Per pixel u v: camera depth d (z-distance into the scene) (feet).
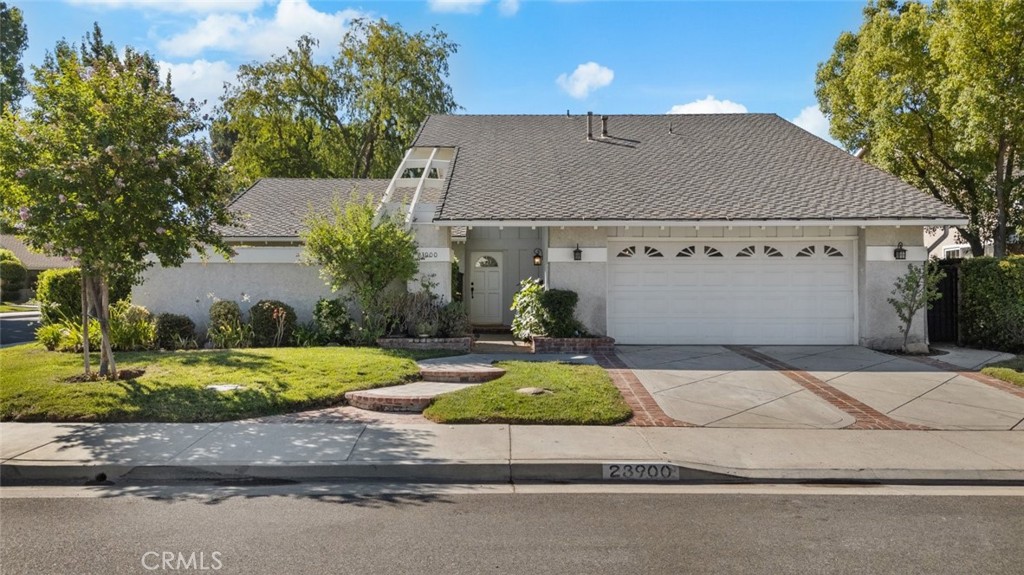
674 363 39.75
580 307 46.29
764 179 50.75
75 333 44.14
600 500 19.49
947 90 52.85
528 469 21.72
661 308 47.91
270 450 23.18
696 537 16.52
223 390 30.58
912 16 58.80
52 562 14.84
